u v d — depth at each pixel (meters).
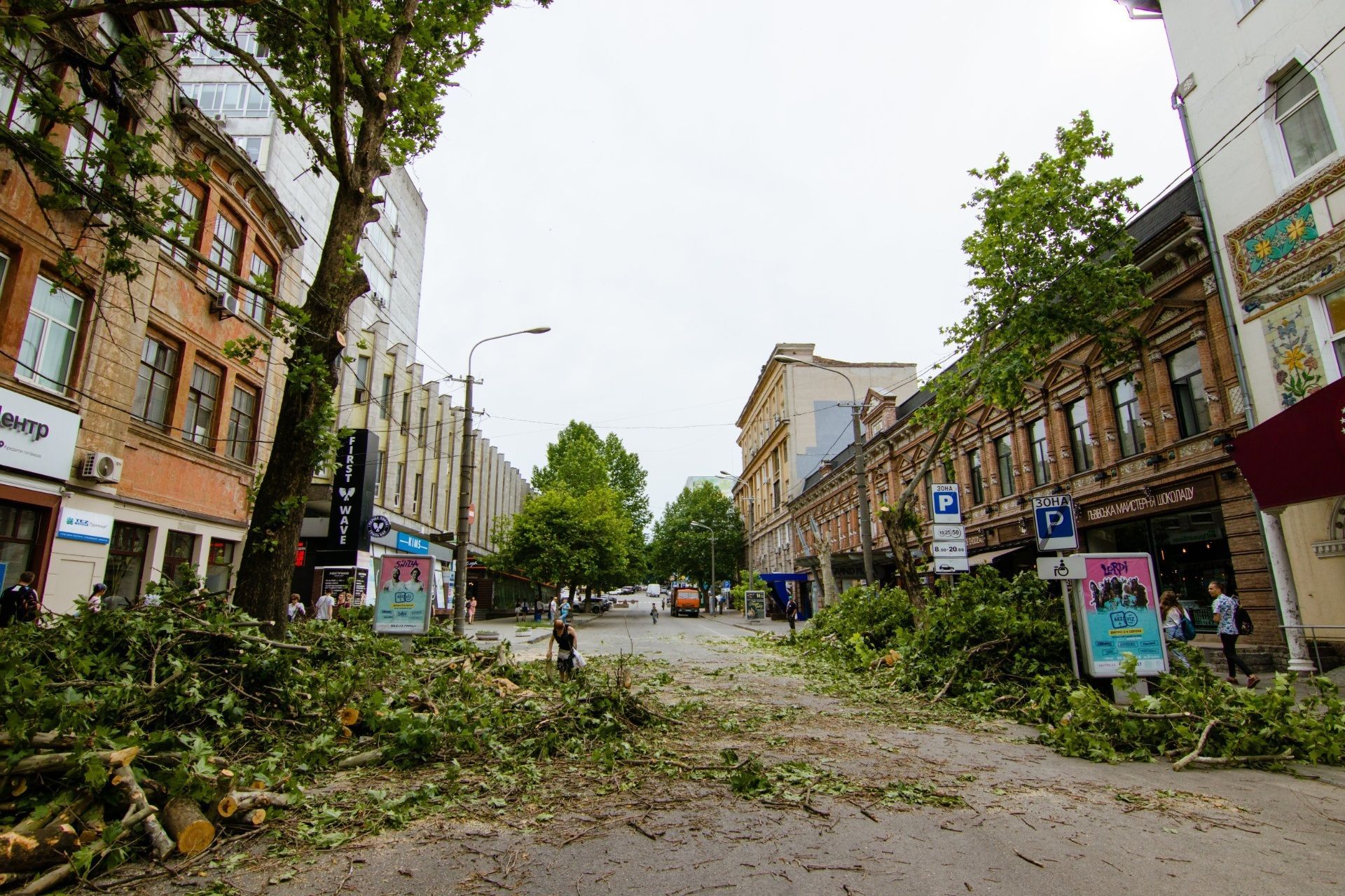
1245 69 13.05
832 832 4.45
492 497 52.81
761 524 61.84
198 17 16.66
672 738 7.29
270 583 8.54
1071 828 4.55
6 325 11.69
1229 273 13.32
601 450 68.69
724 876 3.75
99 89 8.67
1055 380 19.23
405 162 11.18
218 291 17.61
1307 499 10.52
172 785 4.17
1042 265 13.91
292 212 36.34
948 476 15.27
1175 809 4.96
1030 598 11.15
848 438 49.09
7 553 11.94
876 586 18.12
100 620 6.34
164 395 16.12
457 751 6.35
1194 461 14.10
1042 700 8.29
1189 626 11.19
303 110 10.48
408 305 50.53
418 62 11.03
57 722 4.39
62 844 3.66
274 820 4.50
